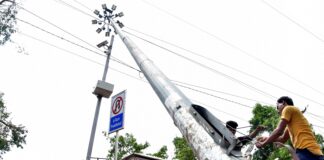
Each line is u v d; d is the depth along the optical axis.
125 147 27.89
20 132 24.78
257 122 20.53
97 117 13.92
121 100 11.87
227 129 3.54
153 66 5.44
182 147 27.55
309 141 3.96
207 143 3.58
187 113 4.05
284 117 4.03
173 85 4.78
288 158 12.98
